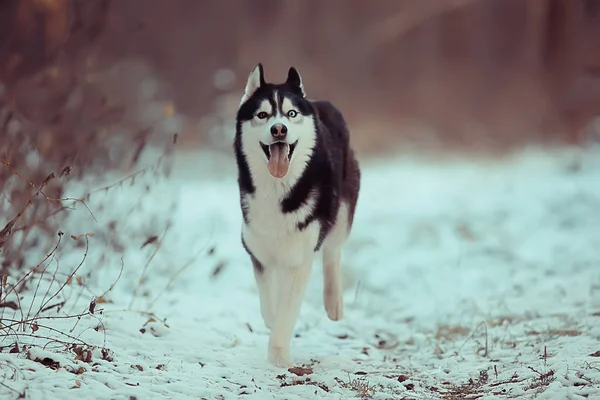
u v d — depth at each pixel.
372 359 13.85
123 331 12.77
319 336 15.32
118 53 35.47
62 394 9.47
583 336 13.35
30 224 14.84
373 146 53.81
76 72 21.59
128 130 37.72
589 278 18.00
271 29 75.25
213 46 71.56
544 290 17.38
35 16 25.33
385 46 76.12
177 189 27.77
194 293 17.55
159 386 10.39
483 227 25.23
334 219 13.52
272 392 10.86
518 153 48.41
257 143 12.44
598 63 54.31
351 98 67.31
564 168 36.19
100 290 15.31
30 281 13.48
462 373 12.27
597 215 24.80
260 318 16.28
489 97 67.94
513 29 73.25
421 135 56.91
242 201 12.99
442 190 35.16
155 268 18.53
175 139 15.73
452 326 15.84
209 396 10.37
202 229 25.34
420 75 74.88
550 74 57.66
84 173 19.56
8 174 15.67
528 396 10.41
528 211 26.56
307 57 74.62
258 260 13.30
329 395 10.82
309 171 12.68
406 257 22.34
